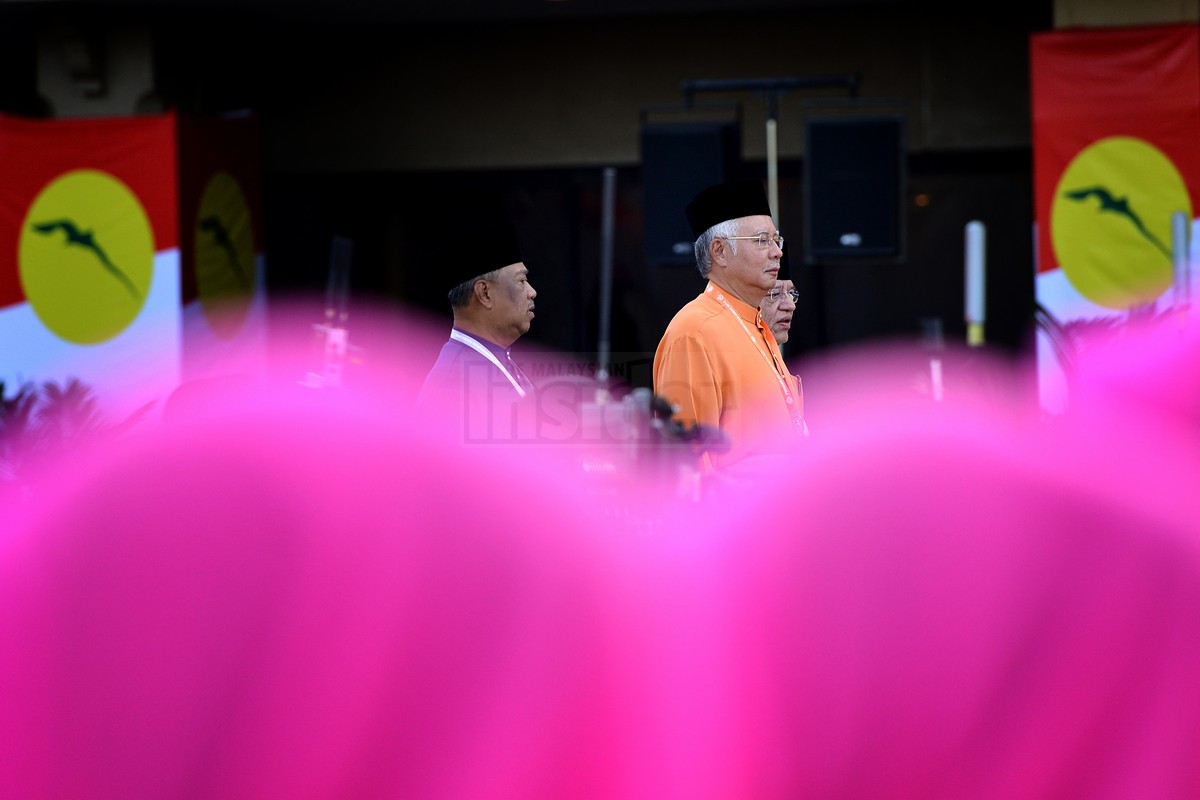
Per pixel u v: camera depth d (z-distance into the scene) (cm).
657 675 574
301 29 2386
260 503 622
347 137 2412
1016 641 579
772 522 598
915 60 2297
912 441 658
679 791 561
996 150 2288
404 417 693
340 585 605
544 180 2383
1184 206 1862
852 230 1966
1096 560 593
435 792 571
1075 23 1923
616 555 591
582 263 2380
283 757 585
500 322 828
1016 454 656
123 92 2181
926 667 577
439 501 610
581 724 571
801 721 569
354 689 588
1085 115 1881
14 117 2052
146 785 588
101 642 604
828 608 583
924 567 585
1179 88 1862
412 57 2395
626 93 2361
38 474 830
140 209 2047
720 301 862
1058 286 1886
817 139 1966
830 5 2291
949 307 2294
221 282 2155
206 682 600
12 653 601
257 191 2261
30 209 2052
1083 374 1102
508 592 592
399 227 2417
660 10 2295
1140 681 579
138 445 665
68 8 2122
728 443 650
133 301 2050
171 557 614
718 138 1962
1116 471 653
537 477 609
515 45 2380
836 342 2297
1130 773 567
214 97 2333
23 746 587
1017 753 567
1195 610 584
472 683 583
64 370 2053
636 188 2367
